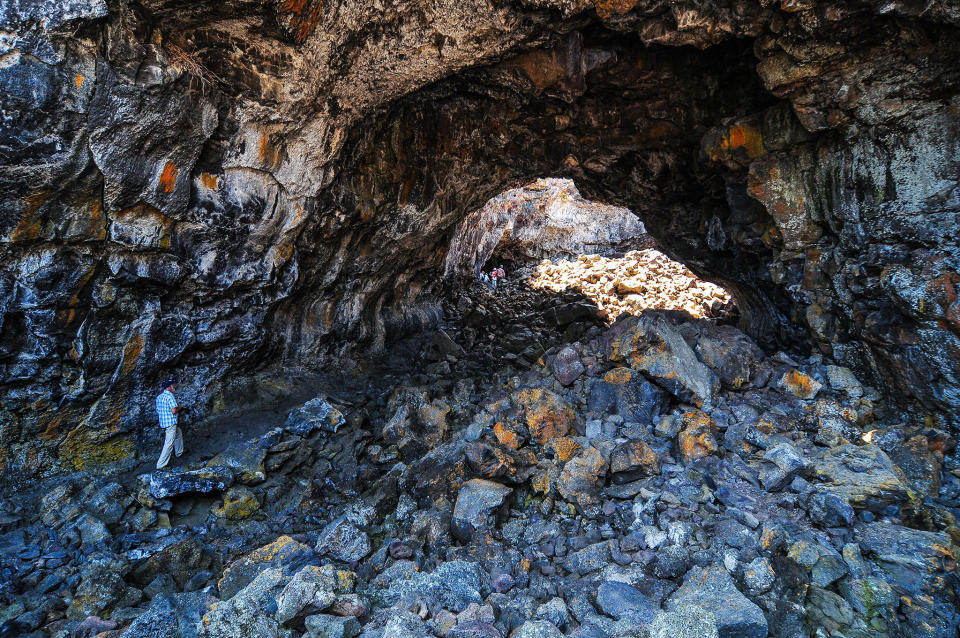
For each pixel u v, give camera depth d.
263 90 6.53
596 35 7.55
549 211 23.14
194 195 6.59
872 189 6.35
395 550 5.33
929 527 4.93
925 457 5.50
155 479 6.05
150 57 5.30
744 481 5.57
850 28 5.59
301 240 8.62
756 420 6.43
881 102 5.96
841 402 6.68
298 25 5.78
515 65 7.90
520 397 7.04
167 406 6.72
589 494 5.57
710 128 8.31
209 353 7.96
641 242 23.83
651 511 5.20
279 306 9.04
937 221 5.73
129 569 5.17
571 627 4.16
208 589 4.99
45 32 4.54
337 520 5.79
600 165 10.16
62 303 5.93
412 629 3.90
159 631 4.19
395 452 7.50
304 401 8.91
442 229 12.31
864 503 5.02
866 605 4.14
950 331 5.56
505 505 5.69
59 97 4.82
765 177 7.44
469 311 14.80
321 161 7.95
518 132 9.72
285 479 7.04
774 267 7.91
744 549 4.58
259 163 7.14
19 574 4.98
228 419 8.00
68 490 6.05
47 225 5.45
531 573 4.86
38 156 4.93
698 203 9.76
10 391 5.94
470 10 6.26
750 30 6.14
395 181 9.77
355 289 10.80
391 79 7.49
